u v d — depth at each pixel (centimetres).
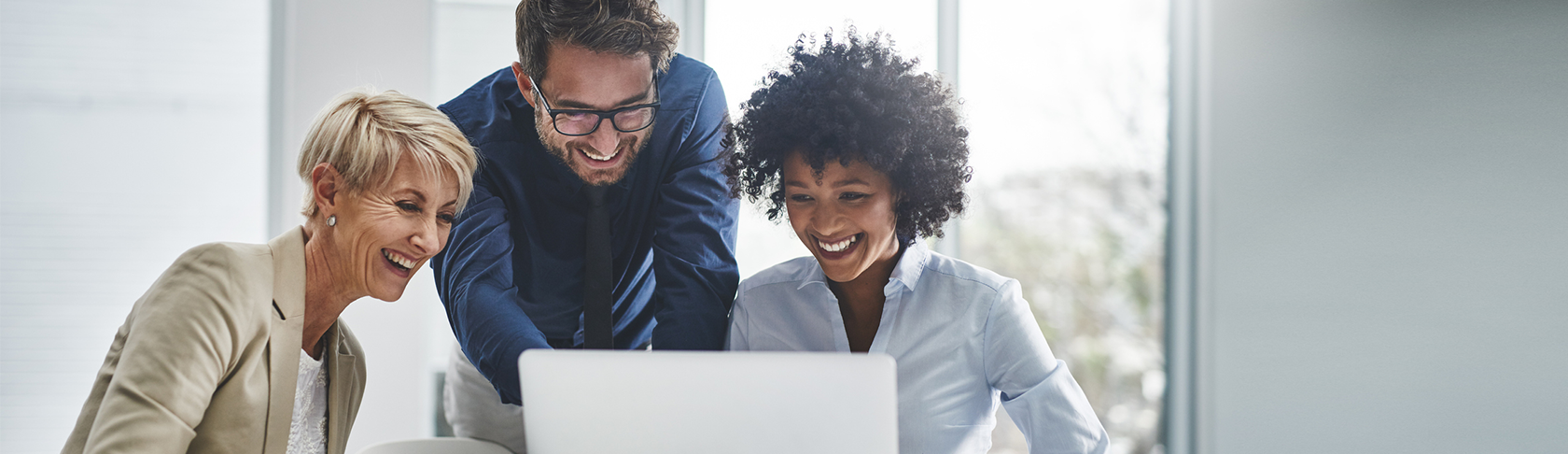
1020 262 236
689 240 179
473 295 173
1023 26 235
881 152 161
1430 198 215
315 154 149
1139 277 238
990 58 235
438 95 183
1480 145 215
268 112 195
